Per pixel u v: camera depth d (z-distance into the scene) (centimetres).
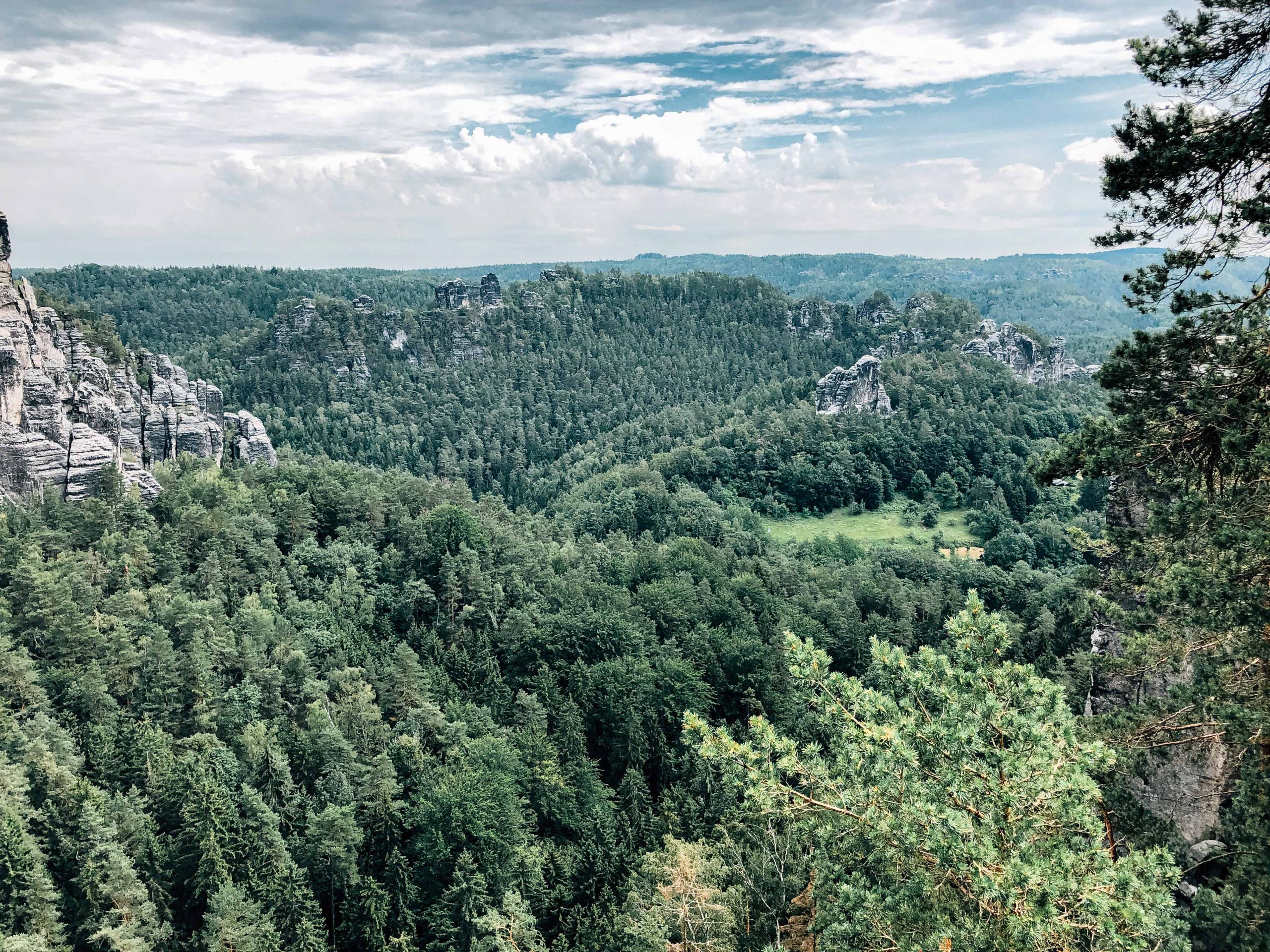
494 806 6325
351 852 6150
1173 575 2297
